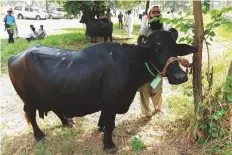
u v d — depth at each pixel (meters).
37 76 4.25
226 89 4.13
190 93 5.46
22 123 5.50
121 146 4.57
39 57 4.29
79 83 4.10
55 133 5.00
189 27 4.35
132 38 15.08
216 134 4.20
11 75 4.54
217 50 8.48
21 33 18.86
